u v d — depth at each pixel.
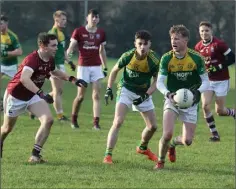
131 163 24.33
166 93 22.27
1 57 38.44
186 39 22.33
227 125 37.72
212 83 31.67
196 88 23.09
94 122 34.78
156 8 94.50
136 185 20.31
